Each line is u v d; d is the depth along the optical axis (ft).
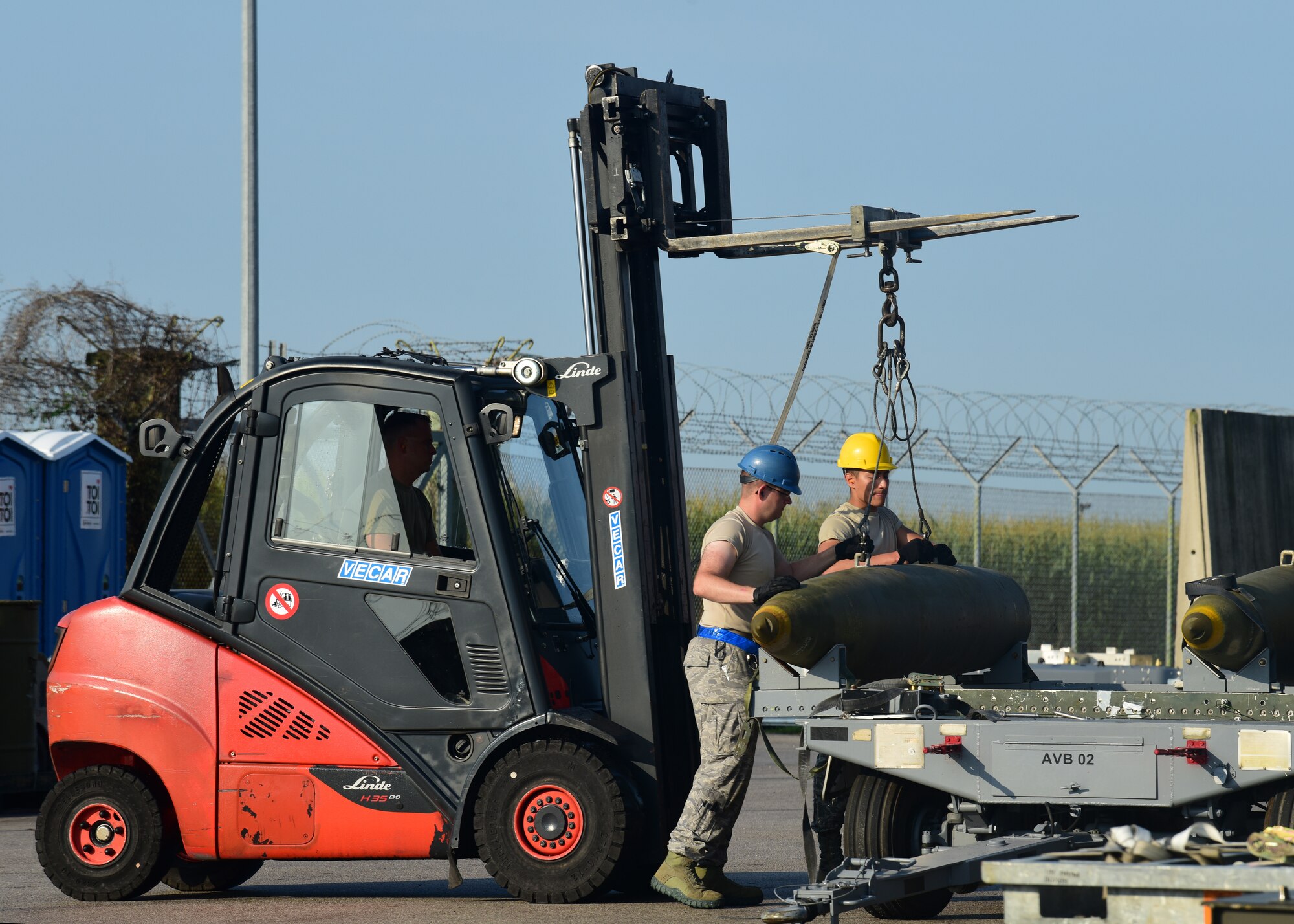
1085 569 192.54
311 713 78.38
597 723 76.38
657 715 78.33
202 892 86.07
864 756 68.44
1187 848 45.29
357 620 78.74
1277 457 151.12
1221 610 64.69
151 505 165.99
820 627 68.64
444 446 80.79
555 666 79.05
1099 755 64.39
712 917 73.00
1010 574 186.09
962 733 66.64
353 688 78.28
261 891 86.12
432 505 80.79
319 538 79.97
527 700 76.18
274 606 79.77
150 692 80.18
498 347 87.04
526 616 76.95
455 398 78.33
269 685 78.95
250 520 80.59
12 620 123.34
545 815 75.87
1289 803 62.49
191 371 168.45
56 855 81.66
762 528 78.79
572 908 75.36
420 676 77.71
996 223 74.13
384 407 80.12
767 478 77.61
